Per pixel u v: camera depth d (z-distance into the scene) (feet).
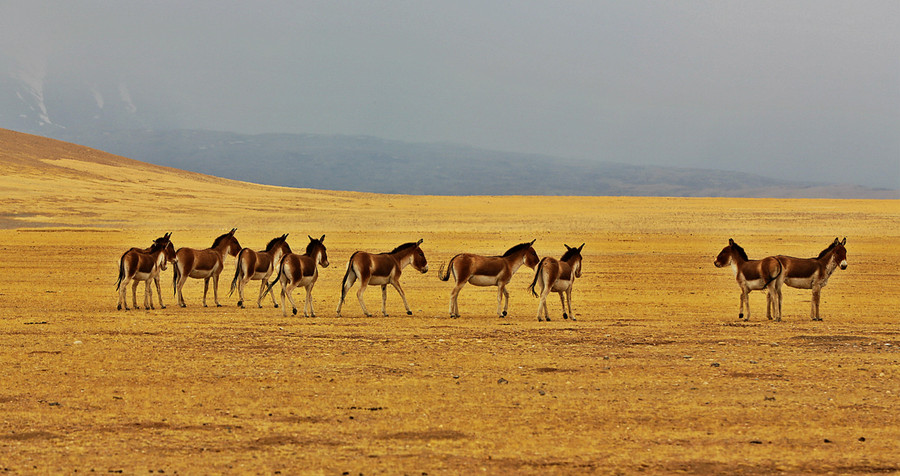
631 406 76.18
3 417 70.90
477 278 145.79
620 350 108.58
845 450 62.54
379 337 118.73
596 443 64.03
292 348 108.58
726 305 173.47
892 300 182.80
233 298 184.65
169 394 80.38
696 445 63.67
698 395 81.15
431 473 56.54
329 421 70.49
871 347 111.34
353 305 169.07
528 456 60.59
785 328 130.52
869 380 88.89
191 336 118.21
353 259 144.97
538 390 83.10
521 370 94.07
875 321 143.84
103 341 112.98
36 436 65.21
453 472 56.75
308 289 149.18
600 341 116.16
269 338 116.88
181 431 67.10
